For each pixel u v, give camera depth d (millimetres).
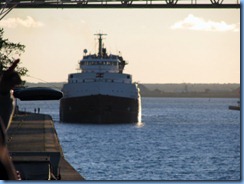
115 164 163375
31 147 129500
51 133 172625
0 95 11086
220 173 148250
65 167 103562
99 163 164875
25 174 68312
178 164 166500
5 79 11109
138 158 181625
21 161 68875
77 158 179750
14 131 177750
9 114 11039
